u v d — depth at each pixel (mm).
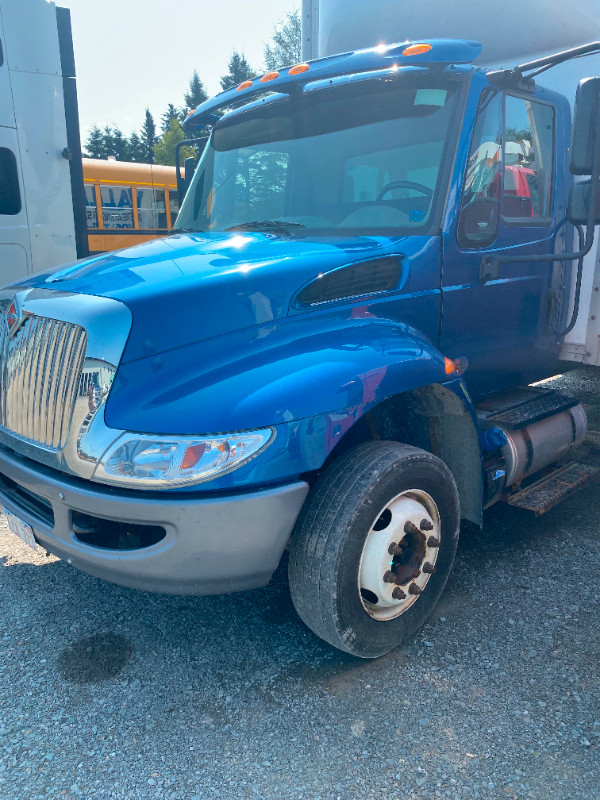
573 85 3908
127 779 2111
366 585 2521
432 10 4160
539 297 3842
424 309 3023
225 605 3131
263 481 2225
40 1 6156
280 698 2477
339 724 2338
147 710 2420
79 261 3078
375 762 2162
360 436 2963
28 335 2592
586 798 2008
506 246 3504
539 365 4035
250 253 2762
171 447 2162
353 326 2688
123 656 2738
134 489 2203
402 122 3232
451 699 2451
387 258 2873
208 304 2391
